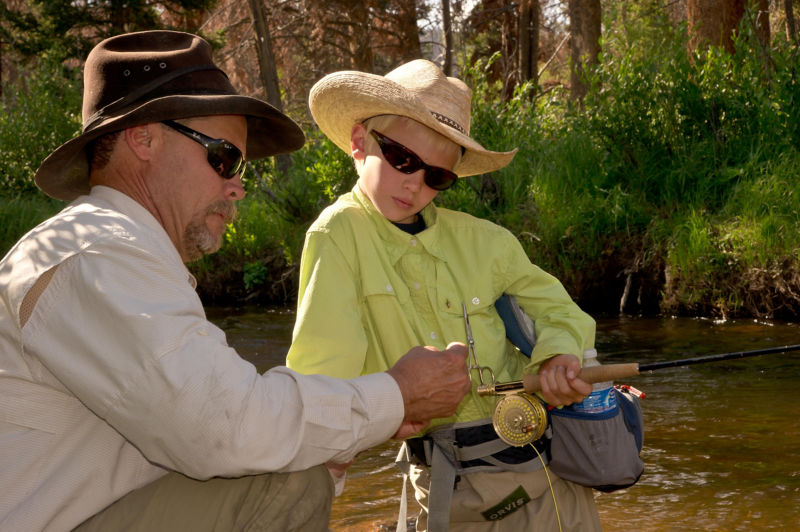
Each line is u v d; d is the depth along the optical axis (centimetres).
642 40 1042
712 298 787
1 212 1234
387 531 314
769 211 791
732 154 875
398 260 244
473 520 241
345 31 2128
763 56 931
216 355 170
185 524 181
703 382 539
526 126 1051
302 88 2280
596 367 223
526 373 237
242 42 1994
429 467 244
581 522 242
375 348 243
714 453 395
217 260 1046
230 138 205
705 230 796
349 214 246
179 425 164
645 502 335
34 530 170
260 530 183
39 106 1476
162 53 204
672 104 882
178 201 198
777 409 466
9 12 1934
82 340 165
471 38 2356
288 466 175
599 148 927
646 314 816
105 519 178
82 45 1961
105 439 176
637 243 845
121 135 196
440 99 249
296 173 1059
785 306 751
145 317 165
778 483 350
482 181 916
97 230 172
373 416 184
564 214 870
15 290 169
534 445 237
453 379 196
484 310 244
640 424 251
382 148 241
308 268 242
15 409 170
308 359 231
